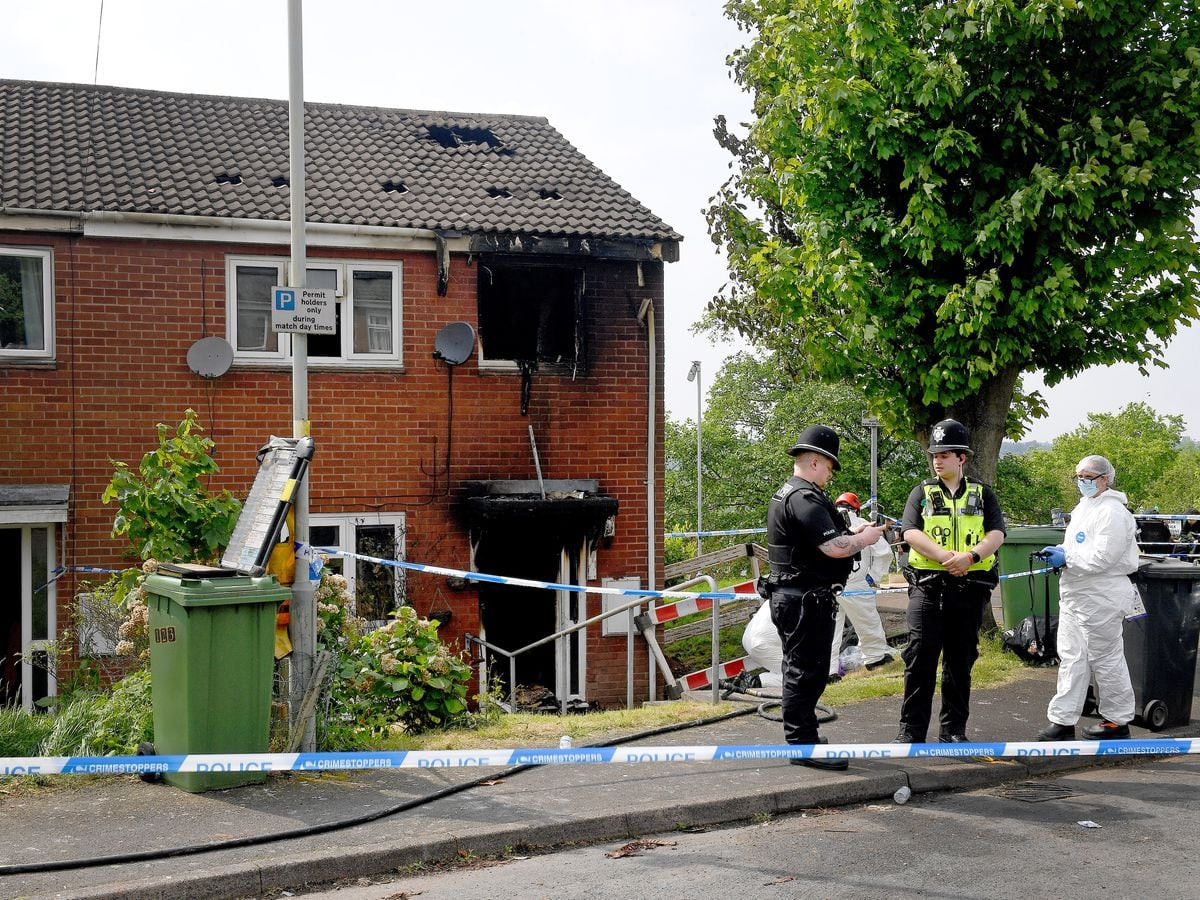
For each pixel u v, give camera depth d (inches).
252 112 598.5
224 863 204.5
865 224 434.6
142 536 346.9
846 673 416.5
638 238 539.2
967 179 435.8
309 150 573.0
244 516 293.3
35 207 473.4
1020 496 1119.6
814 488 271.4
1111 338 440.1
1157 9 417.7
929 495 289.3
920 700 289.1
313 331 287.7
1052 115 429.7
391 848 213.0
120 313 487.5
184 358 495.2
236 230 496.7
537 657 559.5
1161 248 420.8
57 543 481.7
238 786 252.7
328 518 510.9
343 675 305.3
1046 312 410.9
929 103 415.2
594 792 250.4
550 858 219.9
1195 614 329.4
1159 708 324.8
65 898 188.5
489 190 565.9
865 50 417.4
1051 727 306.7
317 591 310.7
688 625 552.1
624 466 547.2
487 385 531.5
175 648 249.4
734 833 235.1
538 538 556.7
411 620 344.2
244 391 501.7
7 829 222.8
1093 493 307.3
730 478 1093.8
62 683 455.5
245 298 506.0
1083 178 394.9
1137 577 328.2
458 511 526.0
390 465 518.9
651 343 549.6
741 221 590.6
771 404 1111.6
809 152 451.2
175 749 250.8
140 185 506.6
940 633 286.5
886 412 472.4
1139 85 412.8
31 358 478.3
